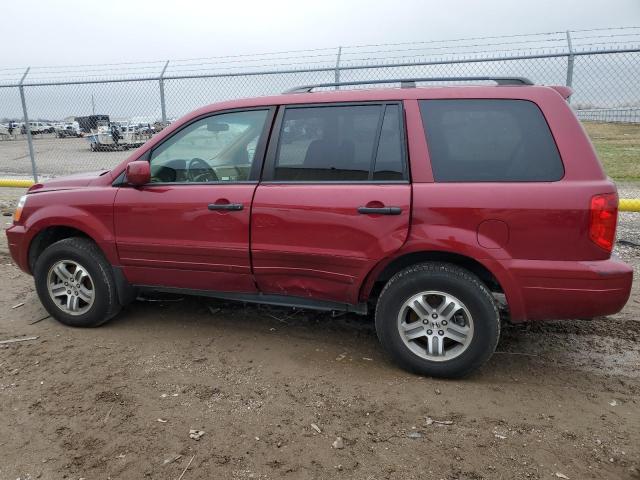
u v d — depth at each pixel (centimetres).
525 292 301
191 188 368
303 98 353
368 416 288
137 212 377
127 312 445
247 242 351
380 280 352
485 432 273
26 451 260
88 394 312
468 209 303
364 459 252
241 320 427
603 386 323
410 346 330
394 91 334
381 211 315
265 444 264
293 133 351
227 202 354
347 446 262
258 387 320
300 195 337
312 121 347
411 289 320
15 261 429
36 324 421
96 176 418
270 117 358
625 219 790
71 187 411
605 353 369
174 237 370
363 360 356
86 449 261
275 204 341
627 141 1507
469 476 239
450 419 285
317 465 248
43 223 403
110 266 399
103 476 241
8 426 281
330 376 333
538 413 292
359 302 347
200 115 377
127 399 306
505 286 303
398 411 293
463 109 319
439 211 307
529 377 335
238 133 368
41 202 410
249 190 351
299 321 425
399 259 331
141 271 389
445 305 317
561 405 300
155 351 371
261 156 356
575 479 237
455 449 259
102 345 381
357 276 329
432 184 312
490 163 308
